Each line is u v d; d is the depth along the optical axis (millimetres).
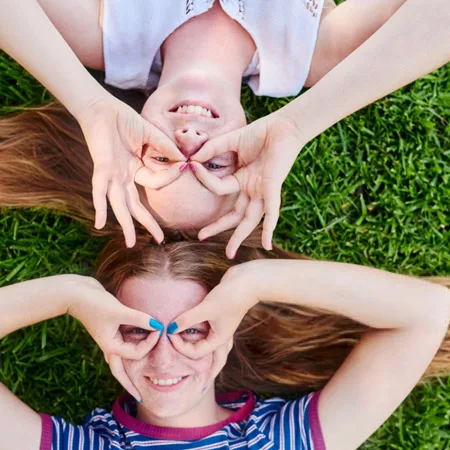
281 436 1538
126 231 1407
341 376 1545
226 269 1548
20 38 1433
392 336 1494
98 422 1616
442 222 1826
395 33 1420
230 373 1819
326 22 1588
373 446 1824
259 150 1418
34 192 1729
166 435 1559
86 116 1435
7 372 1783
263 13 1506
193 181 1336
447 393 1812
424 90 1814
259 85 1646
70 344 1803
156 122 1395
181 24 1512
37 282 1434
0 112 1755
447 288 1557
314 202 1803
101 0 1519
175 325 1429
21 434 1453
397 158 1825
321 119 1438
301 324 1750
